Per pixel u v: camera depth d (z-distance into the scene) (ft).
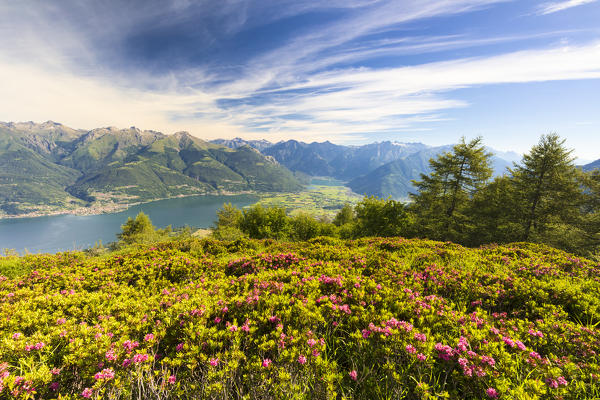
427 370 8.93
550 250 30.48
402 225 79.61
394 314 12.01
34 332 11.66
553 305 14.40
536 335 11.01
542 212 64.59
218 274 21.13
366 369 9.25
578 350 10.23
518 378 8.50
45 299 14.07
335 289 14.97
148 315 12.32
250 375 8.77
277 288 14.62
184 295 14.30
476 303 15.19
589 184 64.80
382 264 21.88
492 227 70.90
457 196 77.05
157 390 8.71
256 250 37.24
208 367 8.83
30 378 8.14
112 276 20.53
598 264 21.54
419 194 85.35
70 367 9.29
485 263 23.40
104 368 8.95
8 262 31.27
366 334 10.16
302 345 9.48
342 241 39.27
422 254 26.32
